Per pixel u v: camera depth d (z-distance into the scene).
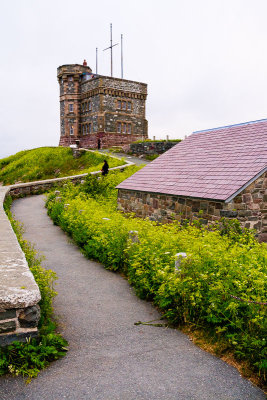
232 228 10.04
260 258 6.49
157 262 6.41
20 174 43.62
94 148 50.97
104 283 7.52
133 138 54.09
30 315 4.07
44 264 8.91
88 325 5.38
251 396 3.66
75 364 4.22
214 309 4.82
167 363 4.28
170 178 14.45
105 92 50.28
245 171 11.13
